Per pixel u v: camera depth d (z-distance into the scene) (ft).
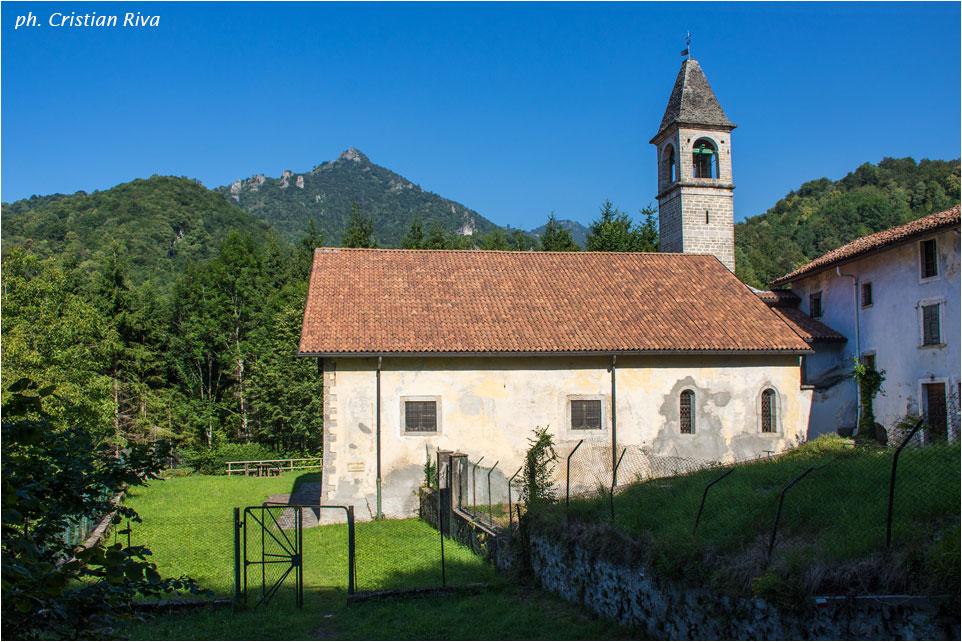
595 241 188.55
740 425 81.76
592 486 76.69
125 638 23.84
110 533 65.05
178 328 185.26
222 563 57.00
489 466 76.43
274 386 148.66
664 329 82.64
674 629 36.14
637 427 79.61
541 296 87.71
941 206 283.38
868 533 32.27
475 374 77.51
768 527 36.88
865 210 306.96
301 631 40.70
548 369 78.79
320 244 220.23
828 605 29.66
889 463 39.86
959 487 34.65
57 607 19.13
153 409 148.36
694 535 38.11
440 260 94.43
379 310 81.46
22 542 19.10
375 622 42.24
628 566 40.06
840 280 95.66
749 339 82.38
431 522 70.59
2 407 19.98
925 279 80.12
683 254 102.01
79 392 87.45
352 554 47.11
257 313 180.14
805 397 83.82
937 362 77.97
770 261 288.51
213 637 39.52
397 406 76.07
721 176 110.42
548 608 44.65
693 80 112.16
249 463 130.52
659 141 116.16
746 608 32.07
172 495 94.89
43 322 93.20
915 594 28.58
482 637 39.06
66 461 23.94
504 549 53.62
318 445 149.18
